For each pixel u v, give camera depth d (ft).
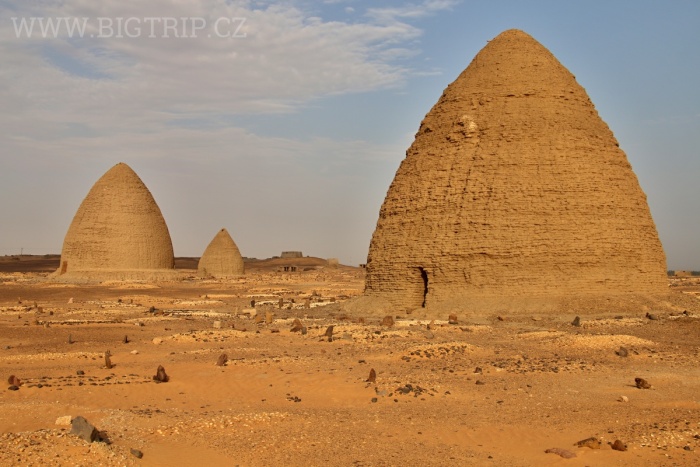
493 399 57.88
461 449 44.29
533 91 126.21
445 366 72.43
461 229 119.85
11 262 564.30
